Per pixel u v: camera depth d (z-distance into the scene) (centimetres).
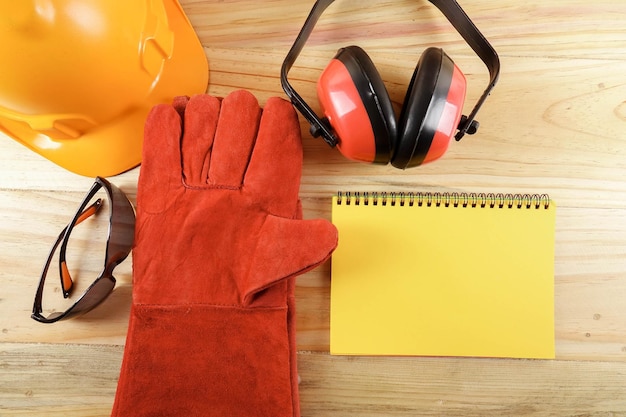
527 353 65
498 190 66
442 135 51
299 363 66
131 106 62
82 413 67
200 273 60
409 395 66
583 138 66
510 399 66
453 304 65
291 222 57
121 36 55
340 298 65
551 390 66
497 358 66
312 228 56
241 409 59
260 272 57
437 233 65
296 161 60
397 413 66
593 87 66
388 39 66
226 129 60
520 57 66
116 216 60
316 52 66
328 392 66
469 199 65
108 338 67
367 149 53
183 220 60
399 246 65
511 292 65
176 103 63
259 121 61
